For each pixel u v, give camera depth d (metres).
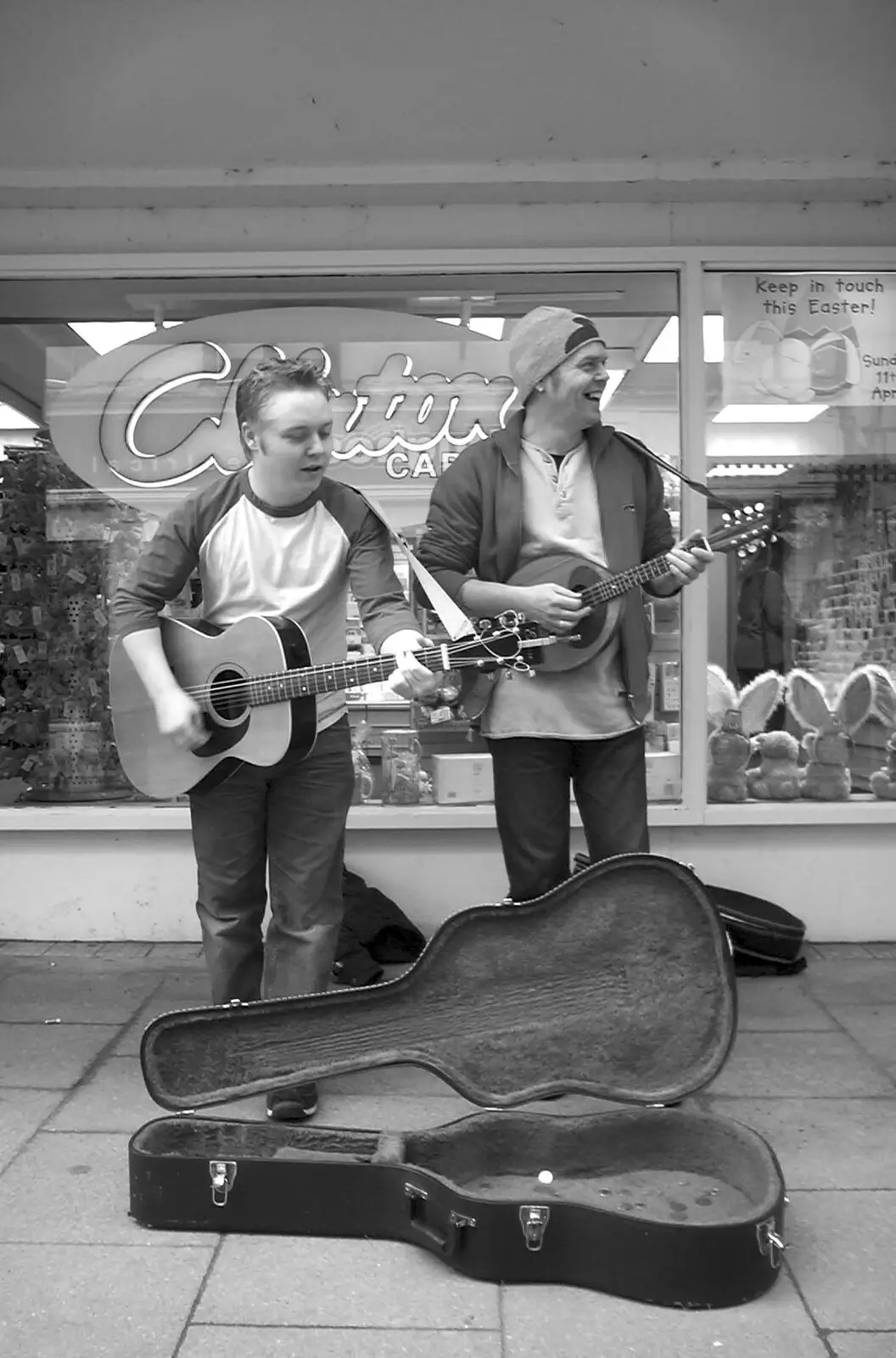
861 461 4.61
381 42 3.98
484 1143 2.54
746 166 4.30
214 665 2.81
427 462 4.62
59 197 4.40
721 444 4.57
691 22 3.95
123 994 3.93
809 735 4.58
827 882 4.51
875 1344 2.01
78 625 4.66
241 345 4.61
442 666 2.74
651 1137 2.55
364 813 4.41
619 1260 2.15
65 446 4.65
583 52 4.01
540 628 2.86
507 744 2.98
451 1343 2.02
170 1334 2.04
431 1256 2.30
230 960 2.94
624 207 4.51
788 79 4.07
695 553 2.85
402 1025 2.57
